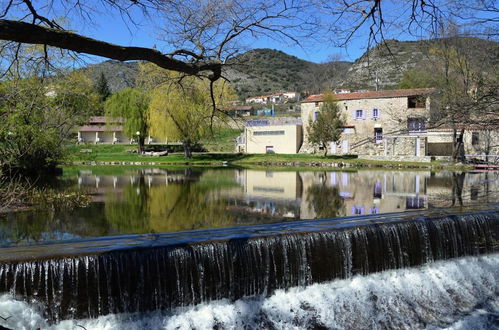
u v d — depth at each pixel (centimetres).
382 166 3466
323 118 3934
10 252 745
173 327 734
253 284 827
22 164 1736
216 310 782
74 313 700
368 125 4166
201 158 4184
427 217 1072
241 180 2366
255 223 1155
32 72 1198
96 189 1906
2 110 1432
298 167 3509
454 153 3372
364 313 841
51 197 1527
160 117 3738
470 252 1070
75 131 2120
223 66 646
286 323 790
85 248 777
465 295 945
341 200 1619
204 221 1186
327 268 892
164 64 529
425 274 972
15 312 661
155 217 1242
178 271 768
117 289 727
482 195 1731
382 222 998
